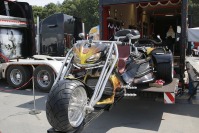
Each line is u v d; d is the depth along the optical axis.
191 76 7.66
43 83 8.16
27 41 9.90
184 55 6.90
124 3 6.94
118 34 5.87
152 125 5.21
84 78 4.30
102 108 4.23
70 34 11.67
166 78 6.02
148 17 12.67
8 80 8.59
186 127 5.11
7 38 9.04
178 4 8.98
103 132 4.83
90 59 4.17
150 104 6.66
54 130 3.55
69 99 3.42
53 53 11.38
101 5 7.22
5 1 9.18
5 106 6.50
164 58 6.00
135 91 5.18
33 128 5.04
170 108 6.34
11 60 8.82
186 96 7.41
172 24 13.23
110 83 4.26
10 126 5.14
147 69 5.59
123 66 4.86
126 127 5.09
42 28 11.48
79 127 3.59
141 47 6.38
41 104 6.66
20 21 9.45
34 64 8.11
